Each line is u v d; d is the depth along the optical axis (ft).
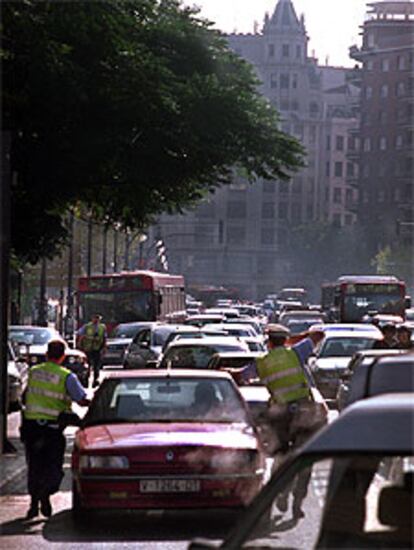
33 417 131.54
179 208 315.99
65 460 190.29
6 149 188.14
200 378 134.00
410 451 41.93
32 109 264.72
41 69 251.19
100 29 259.19
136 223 310.24
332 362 297.94
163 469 119.96
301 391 135.64
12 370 278.26
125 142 280.10
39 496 131.44
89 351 355.36
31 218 294.05
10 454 193.36
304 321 540.11
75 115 268.21
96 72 269.44
